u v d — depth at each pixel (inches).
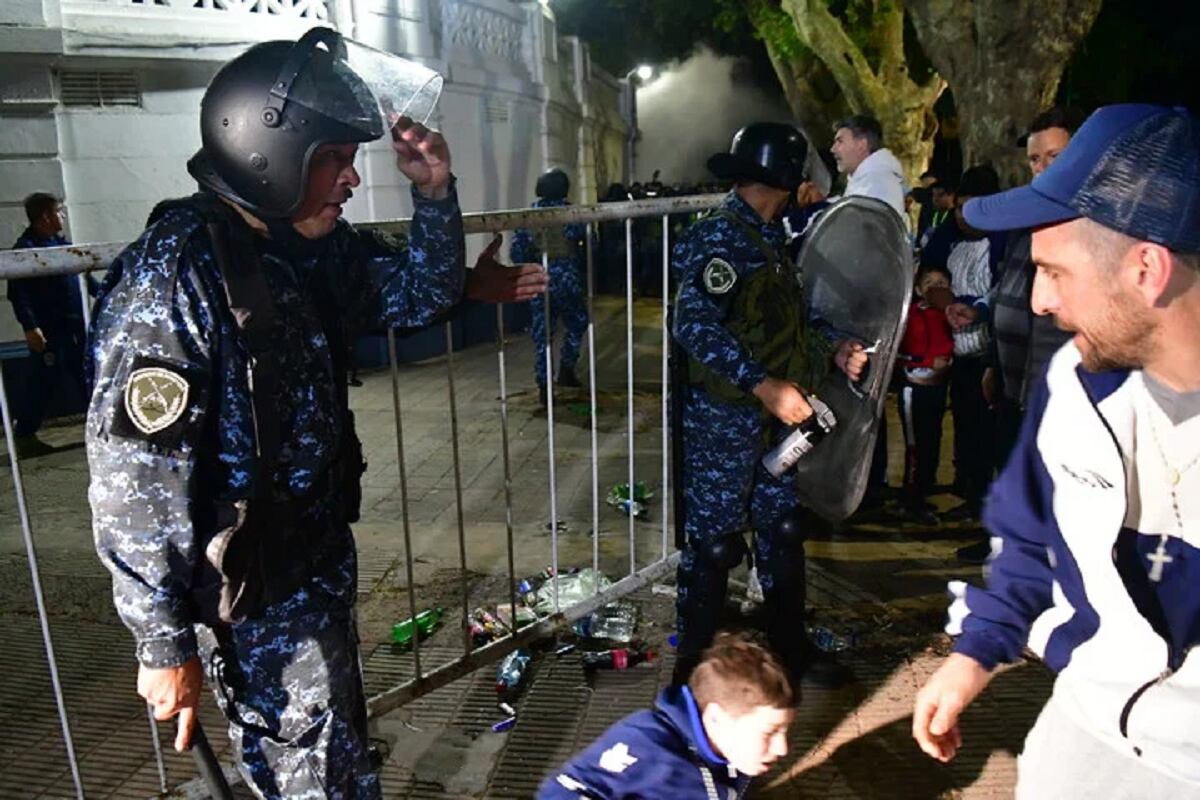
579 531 199.2
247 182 71.1
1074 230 53.3
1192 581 55.8
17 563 191.8
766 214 124.2
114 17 327.3
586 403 317.7
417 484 235.5
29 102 312.2
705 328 117.8
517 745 122.8
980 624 70.1
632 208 138.9
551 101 542.9
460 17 450.9
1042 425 61.0
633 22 789.9
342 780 80.4
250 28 354.0
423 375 381.7
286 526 74.5
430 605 163.6
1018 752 119.2
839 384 137.2
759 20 625.0
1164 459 54.9
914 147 540.7
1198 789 59.2
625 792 74.8
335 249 85.4
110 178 336.8
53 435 305.1
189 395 66.6
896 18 517.0
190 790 106.9
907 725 125.1
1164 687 58.9
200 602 70.6
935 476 221.1
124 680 144.2
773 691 71.7
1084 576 60.8
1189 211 49.6
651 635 151.3
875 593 166.1
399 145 84.4
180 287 67.6
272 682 78.4
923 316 197.8
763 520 131.0
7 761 123.9
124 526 66.5
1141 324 52.2
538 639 143.9
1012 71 335.0
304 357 75.2
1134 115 52.2
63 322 280.5
